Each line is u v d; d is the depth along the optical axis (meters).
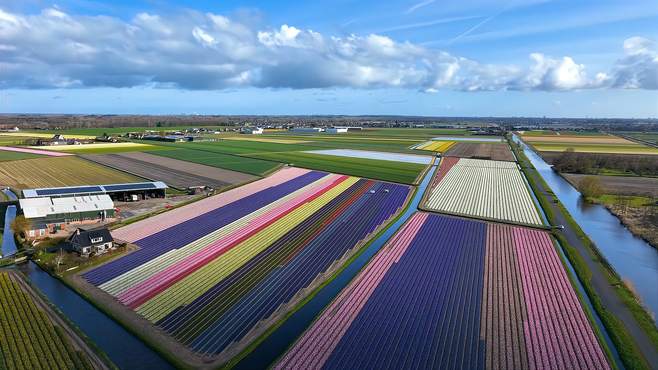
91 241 46.47
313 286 39.06
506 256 46.88
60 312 33.81
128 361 28.16
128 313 33.97
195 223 58.69
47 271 42.28
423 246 49.69
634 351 29.19
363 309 34.62
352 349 29.11
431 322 32.81
